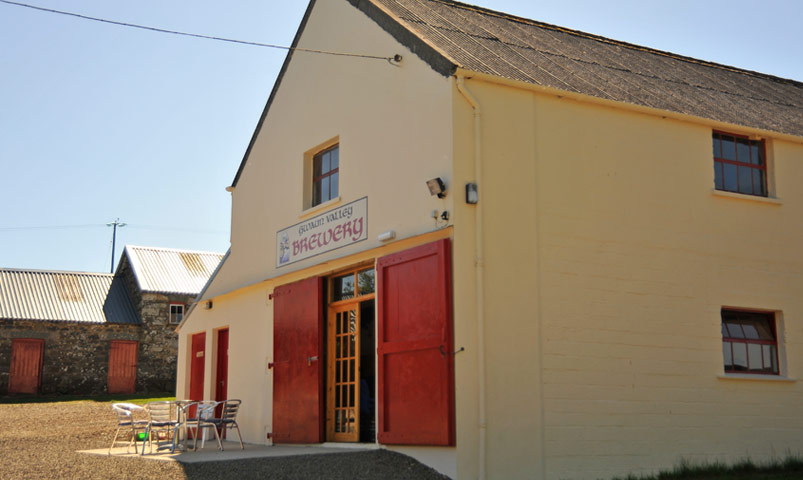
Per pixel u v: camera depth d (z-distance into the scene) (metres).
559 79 10.76
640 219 10.59
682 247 10.86
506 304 9.29
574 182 10.14
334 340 11.66
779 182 12.08
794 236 12.01
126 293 30.84
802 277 11.92
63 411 21.34
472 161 9.45
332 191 12.41
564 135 10.20
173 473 8.81
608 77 11.99
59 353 27.45
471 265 9.18
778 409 11.17
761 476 9.84
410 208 10.07
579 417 9.54
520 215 9.61
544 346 9.47
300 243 12.66
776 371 11.55
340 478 8.54
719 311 11.00
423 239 9.69
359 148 11.40
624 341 10.08
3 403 24.38
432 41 10.52
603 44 14.99
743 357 11.30
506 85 9.80
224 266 15.39
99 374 27.97
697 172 11.27
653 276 10.52
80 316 28.03
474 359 8.98
